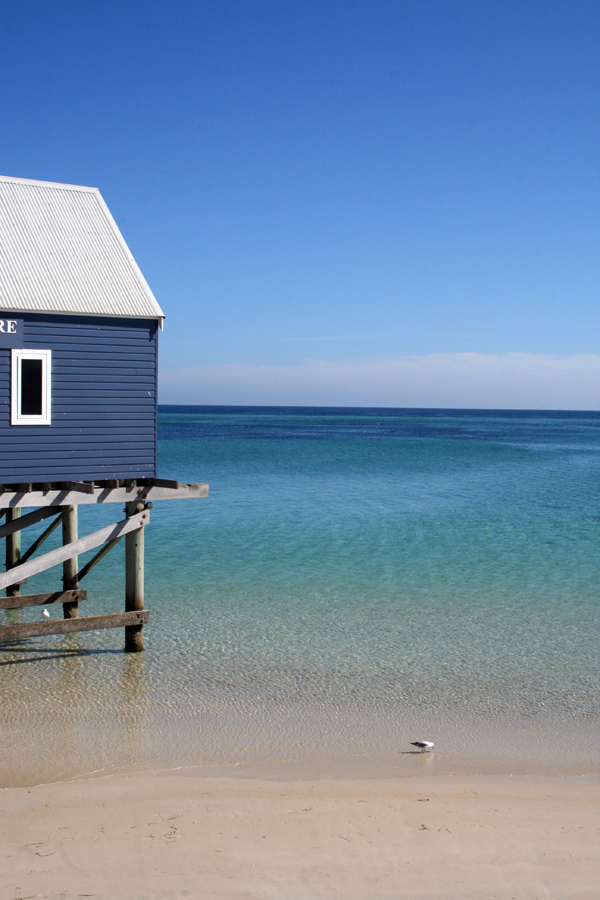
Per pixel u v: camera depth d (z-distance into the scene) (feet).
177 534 94.27
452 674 46.70
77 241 52.75
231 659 49.06
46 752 34.76
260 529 98.43
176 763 33.73
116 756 34.42
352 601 63.87
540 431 467.11
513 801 29.25
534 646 52.44
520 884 22.88
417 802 28.84
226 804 28.22
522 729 38.55
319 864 23.71
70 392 46.93
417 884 22.72
